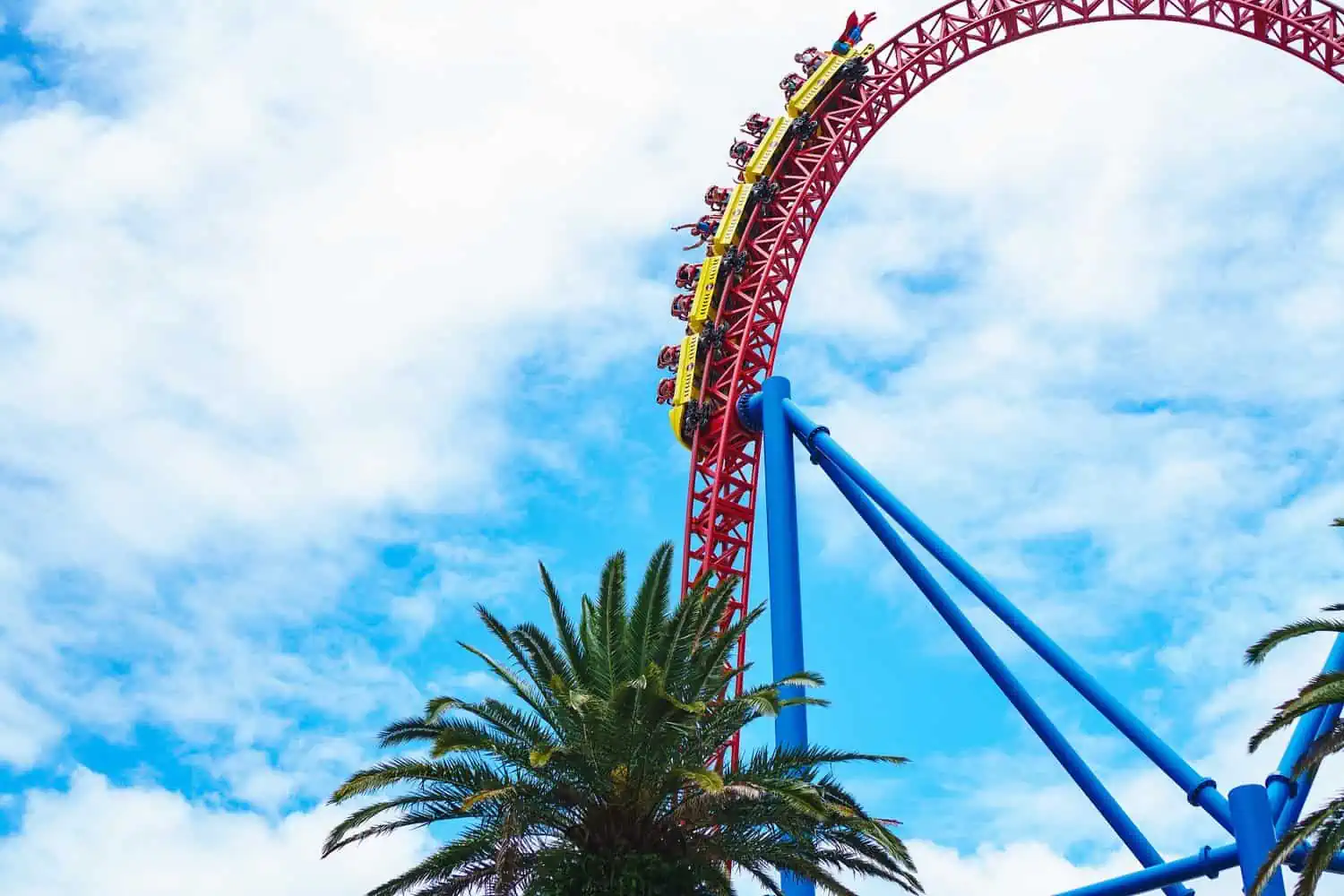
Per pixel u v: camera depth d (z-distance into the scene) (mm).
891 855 36812
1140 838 50562
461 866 35438
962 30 83562
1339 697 34844
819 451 63406
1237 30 78125
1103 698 50781
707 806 35594
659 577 38375
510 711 36531
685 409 80062
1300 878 34469
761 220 84875
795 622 57875
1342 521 34594
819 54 87750
